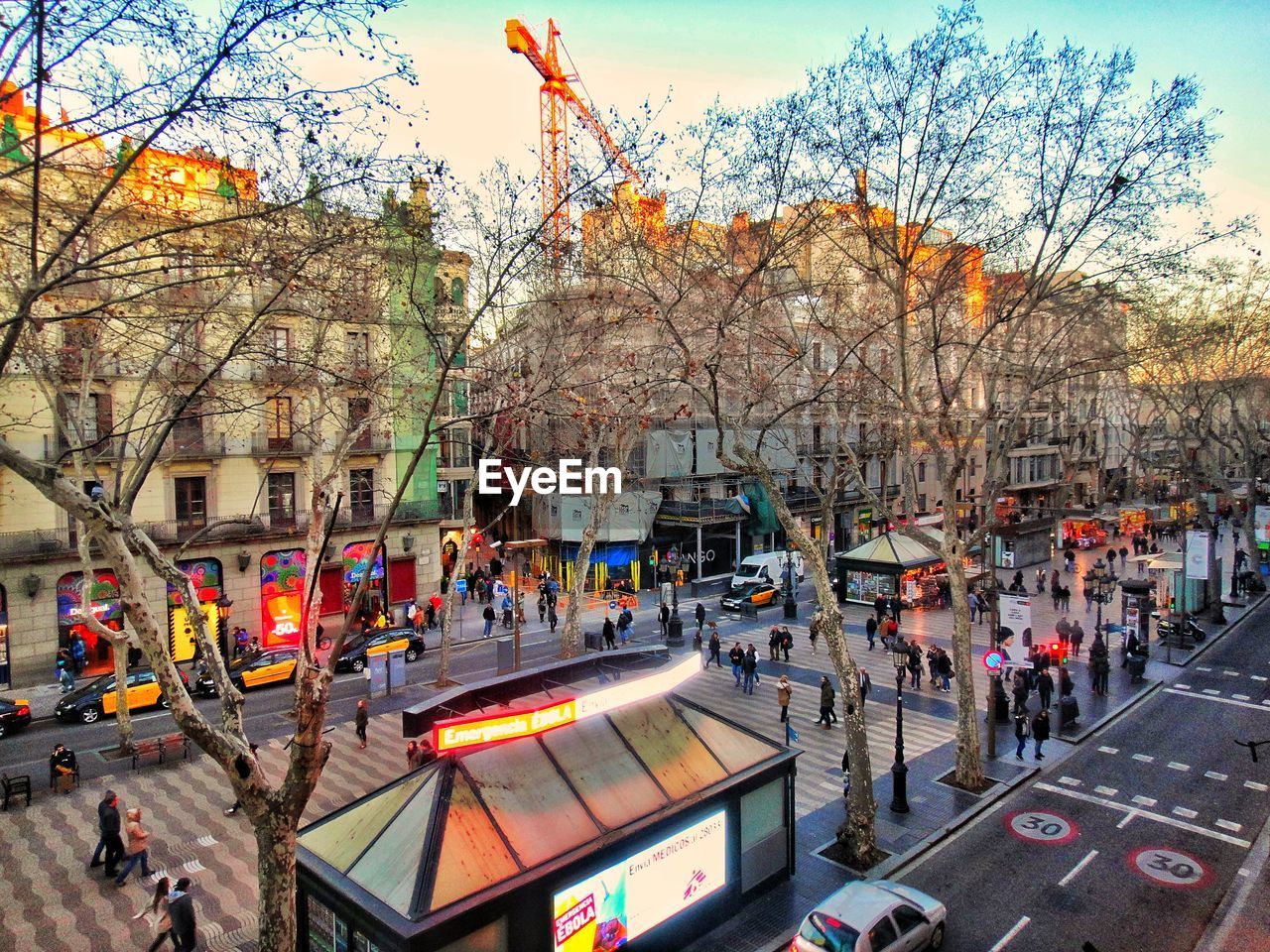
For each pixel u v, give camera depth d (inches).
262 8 309.3
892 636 1208.8
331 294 589.3
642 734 515.2
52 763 712.4
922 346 936.3
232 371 1075.9
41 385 752.3
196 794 709.3
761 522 1919.3
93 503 315.0
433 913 356.8
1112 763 766.5
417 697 1003.9
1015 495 2566.4
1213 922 499.8
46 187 632.4
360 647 1144.2
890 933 439.8
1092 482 2910.9
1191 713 908.0
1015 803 682.2
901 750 664.4
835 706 951.6
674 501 1809.8
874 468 2156.7
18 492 1031.6
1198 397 1392.7
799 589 1721.2
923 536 735.7
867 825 579.2
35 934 494.9
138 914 516.7
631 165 653.9
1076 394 2100.1
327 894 397.1
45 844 615.2
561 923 406.0
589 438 1103.6
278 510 1245.7
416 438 1401.3
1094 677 983.6
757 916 512.1
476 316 498.6
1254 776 723.4
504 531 2039.9
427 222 598.9
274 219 480.4
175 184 488.1
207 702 992.9
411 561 1430.9
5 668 1025.5
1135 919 504.7
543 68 2154.3
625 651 595.5
